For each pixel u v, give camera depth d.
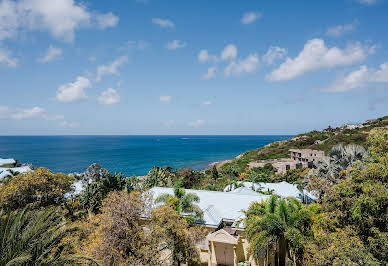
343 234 13.56
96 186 34.91
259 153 104.19
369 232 14.48
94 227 18.66
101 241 15.94
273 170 73.75
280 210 16.75
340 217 15.95
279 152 98.19
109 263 15.74
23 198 26.45
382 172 15.14
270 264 20.62
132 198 18.53
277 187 36.09
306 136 110.81
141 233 18.08
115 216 17.03
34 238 12.30
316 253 13.24
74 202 31.05
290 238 15.16
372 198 13.84
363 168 18.50
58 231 13.77
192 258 19.66
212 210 24.14
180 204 22.61
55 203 28.98
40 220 13.00
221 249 22.59
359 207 14.37
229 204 25.45
